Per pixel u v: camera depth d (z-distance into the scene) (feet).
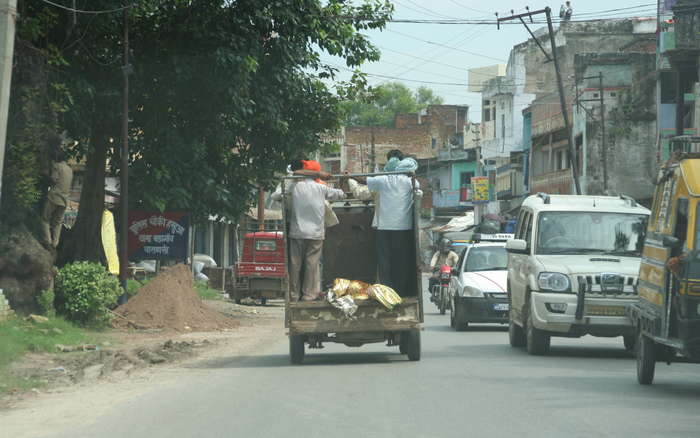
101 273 66.08
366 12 84.28
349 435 24.98
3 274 59.62
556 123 196.03
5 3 50.47
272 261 120.98
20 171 60.80
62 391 37.04
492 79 263.49
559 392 33.60
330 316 45.14
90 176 81.41
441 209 296.30
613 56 176.76
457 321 68.80
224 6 76.74
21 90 60.64
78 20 70.59
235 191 87.81
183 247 86.99
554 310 47.75
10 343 48.47
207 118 80.59
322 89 87.92
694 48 113.80
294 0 77.20
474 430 25.53
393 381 37.24
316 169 47.88
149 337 63.87
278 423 27.14
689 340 31.35
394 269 48.16
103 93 74.95
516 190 230.68
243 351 55.26
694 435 24.66
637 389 34.71
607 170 170.09
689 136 34.88
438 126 349.00
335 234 50.70
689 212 32.89
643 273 38.60
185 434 25.75
